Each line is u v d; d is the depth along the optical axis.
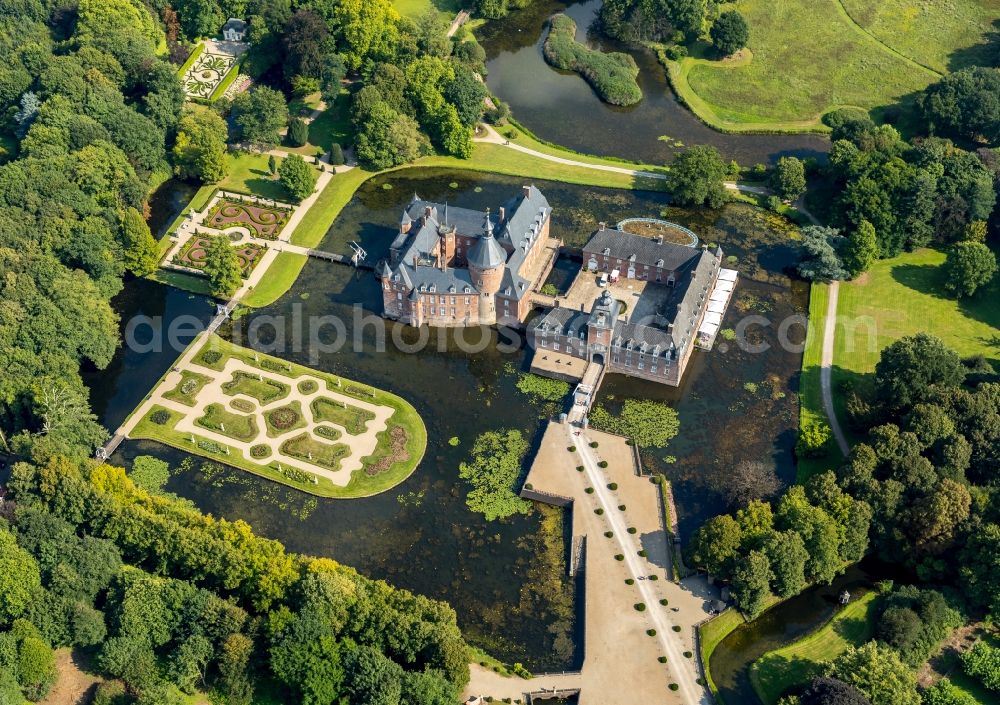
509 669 188.62
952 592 194.88
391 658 181.00
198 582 192.12
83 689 172.38
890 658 177.25
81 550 184.25
